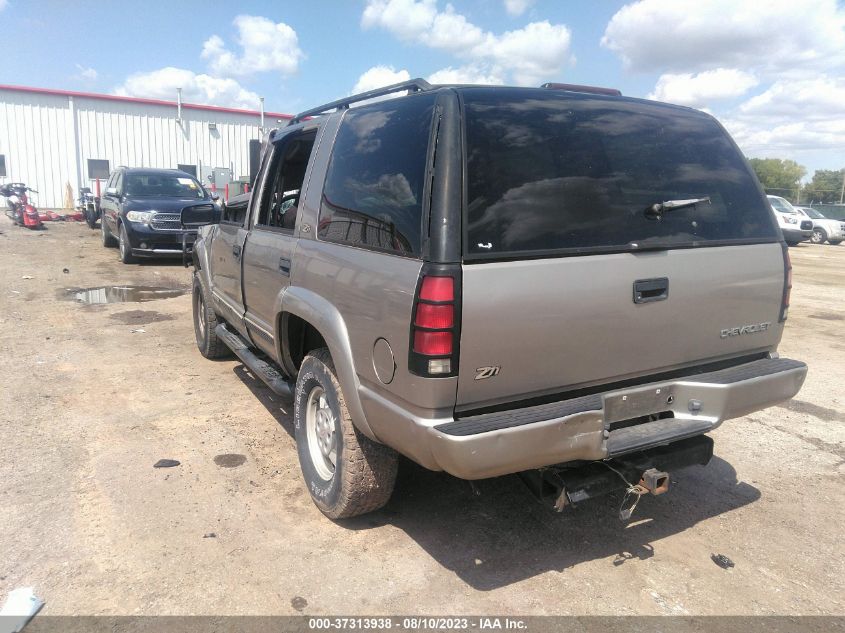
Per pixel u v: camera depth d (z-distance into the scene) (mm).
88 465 3945
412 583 2895
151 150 29156
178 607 2689
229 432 4520
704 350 3150
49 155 27266
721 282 3115
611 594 2855
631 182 2957
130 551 3066
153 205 12305
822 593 2904
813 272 14930
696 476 4062
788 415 5152
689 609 2770
